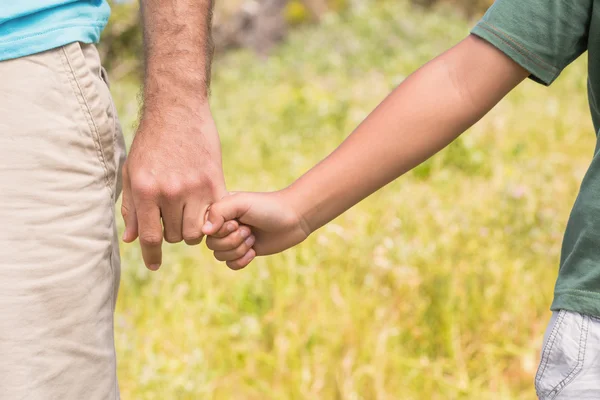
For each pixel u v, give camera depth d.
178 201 2.20
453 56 2.04
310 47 13.02
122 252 4.99
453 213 5.27
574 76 9.66
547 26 1.90
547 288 4.45
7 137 2.01
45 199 2.02
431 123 2.04
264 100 9.69
